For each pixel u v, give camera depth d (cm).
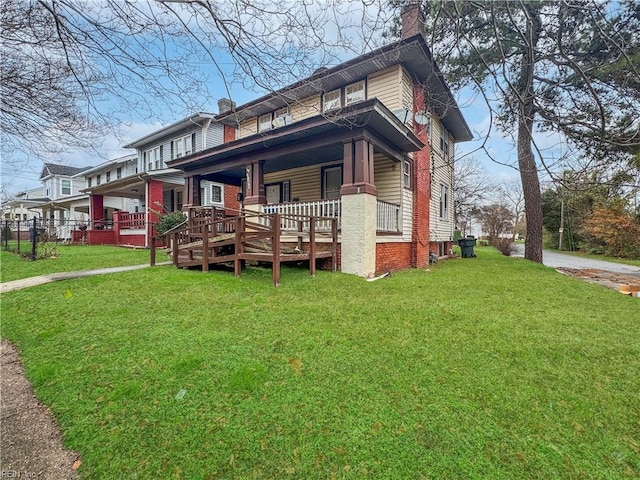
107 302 462
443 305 477
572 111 538
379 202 786
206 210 921
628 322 414
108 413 227
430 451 187
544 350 321
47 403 243
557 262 1570
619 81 566
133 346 323
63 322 394
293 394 242
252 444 194
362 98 934
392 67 877
